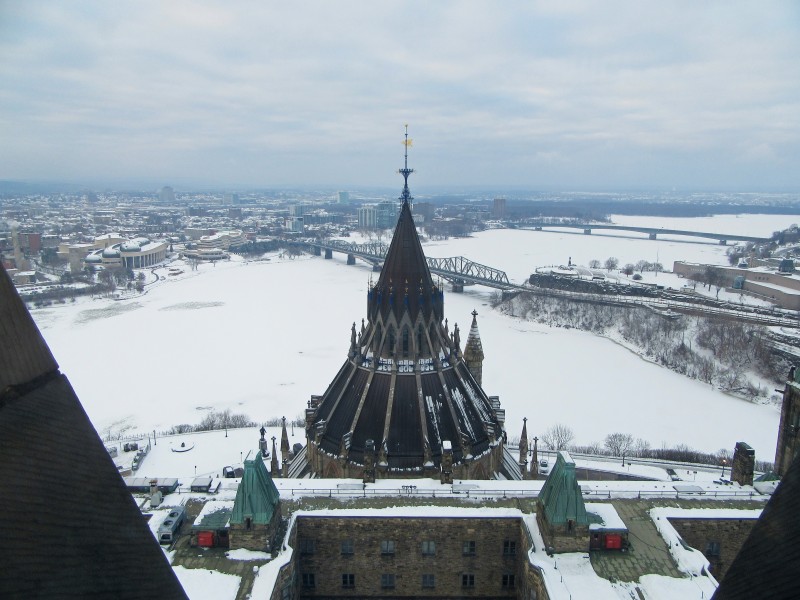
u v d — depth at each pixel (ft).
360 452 290.97
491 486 279.49
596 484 291.38
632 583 222.07
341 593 263.29
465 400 310.65
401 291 296.71
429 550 259.60
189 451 519.60
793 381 298.76
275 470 339.98
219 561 232.32
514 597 263.70
